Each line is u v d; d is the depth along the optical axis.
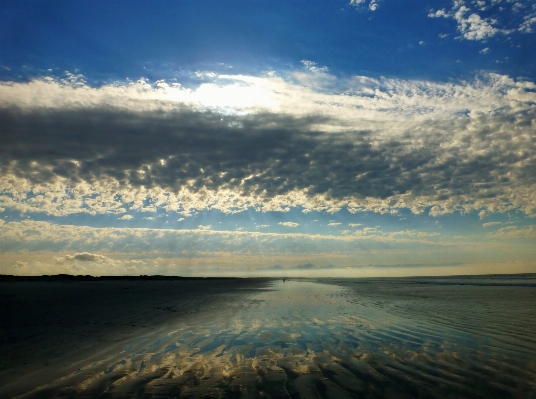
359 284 50.47
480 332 11.02
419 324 12.64
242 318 14.45
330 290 35.47
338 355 8.45
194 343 9.72
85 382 6.53
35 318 14.09
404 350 8.88
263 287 44.12
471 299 21.98
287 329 11.84
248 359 8.12
